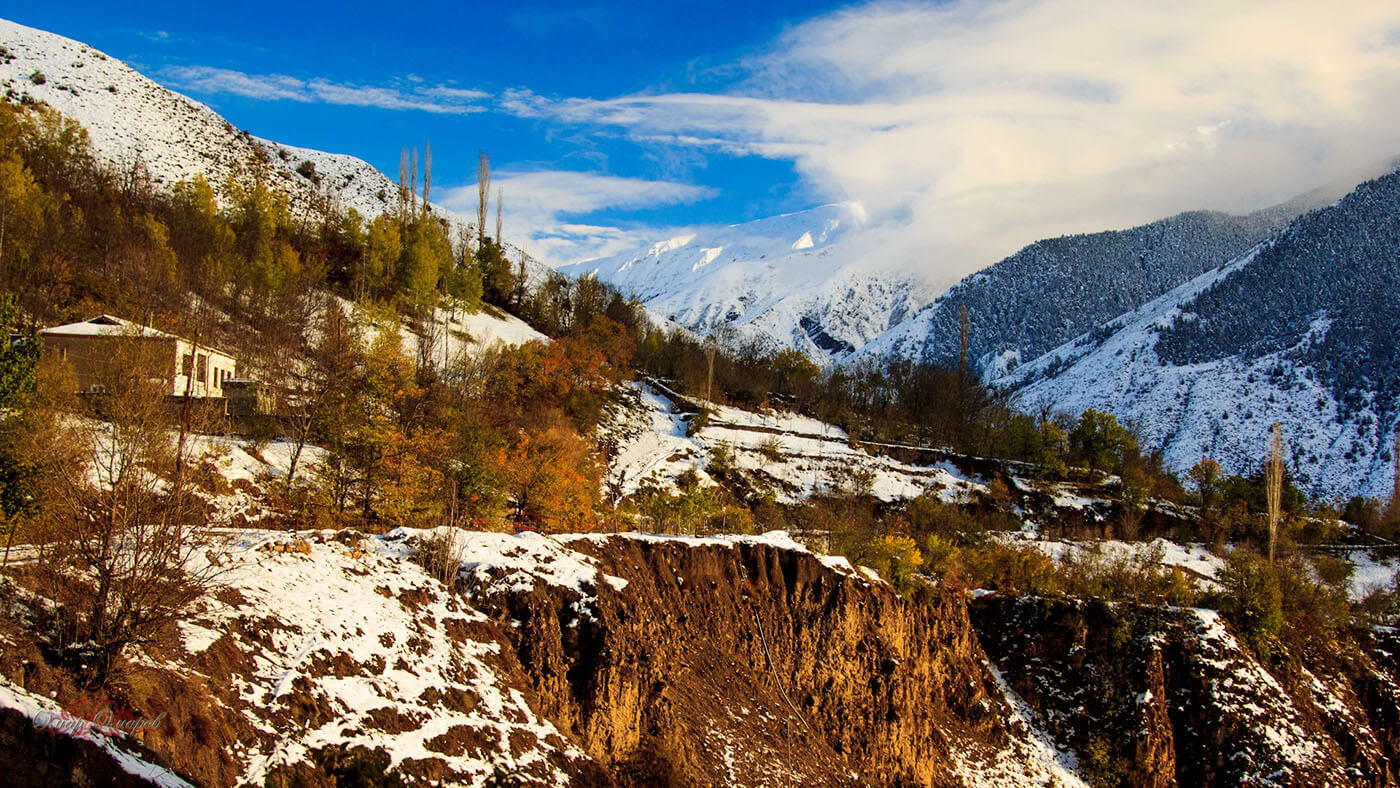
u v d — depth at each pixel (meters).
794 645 47.94
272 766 23.20
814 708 45.66
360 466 53.84
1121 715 57.69
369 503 54.28
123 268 79.75
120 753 19.80
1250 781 54.44
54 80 165.00
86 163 111.06
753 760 39.06
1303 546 115.25
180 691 22.94
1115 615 62.84
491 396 94.69
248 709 24.48
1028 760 54.59
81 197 100.25
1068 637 62.28
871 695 49.38
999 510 107.00
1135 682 59.19
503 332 131.38
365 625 30.61
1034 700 60.00
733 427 119.38
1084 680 60.31
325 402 57.34
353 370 65.81
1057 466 121.12
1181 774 56.16
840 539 72.56
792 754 41.47
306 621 29.23
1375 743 62.53
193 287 86.81
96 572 25.84
